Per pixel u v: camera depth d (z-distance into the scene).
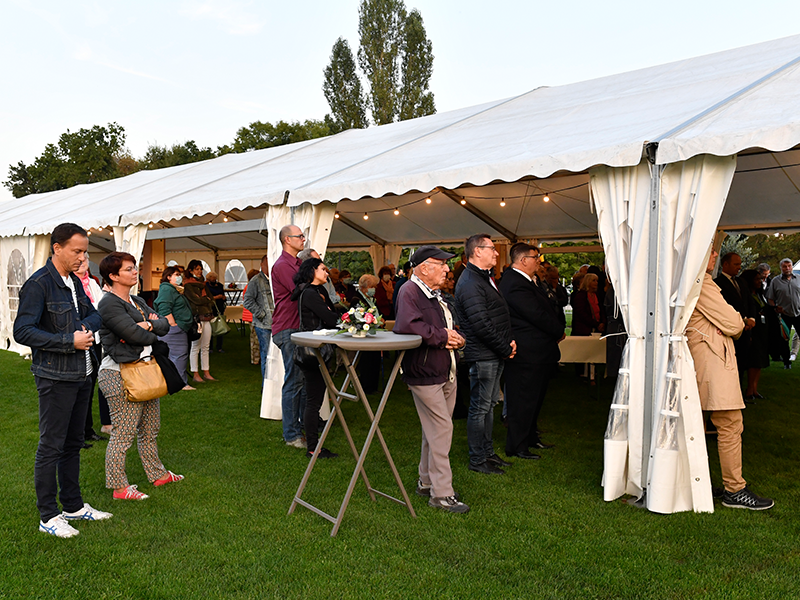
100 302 3.71
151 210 7.39
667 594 2.69
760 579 2.80
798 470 4.49
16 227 10.44
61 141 44.62
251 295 6.20
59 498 3.48
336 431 5.61
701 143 3.41
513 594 2.70
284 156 8.96
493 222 10.23
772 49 6.07
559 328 4.76
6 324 11.08
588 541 3.23
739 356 6.81
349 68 38.62
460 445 5.15
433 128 7.29
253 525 3.45
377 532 3.37
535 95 7.83
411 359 3.65
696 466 3.62
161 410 6.43
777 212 7.88
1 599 2.61
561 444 5.23
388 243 13.40
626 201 3.83
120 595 2.67
